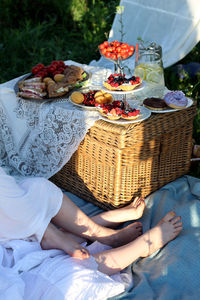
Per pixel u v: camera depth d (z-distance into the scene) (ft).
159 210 7.29
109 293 5.37
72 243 5.81
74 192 8.29
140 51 7.55
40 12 18.24
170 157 7.80
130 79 6.74
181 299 5.45
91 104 7.38
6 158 8.93
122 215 6.88
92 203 7.95
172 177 8.12
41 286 5.19
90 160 7.51
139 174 7.38
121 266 5.89
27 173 8.36
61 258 5.52
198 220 6.84
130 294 5.58
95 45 14.90
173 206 7.27
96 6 17.76
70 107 7.41
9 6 18.03
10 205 5.62
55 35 16.55
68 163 8.09
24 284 5.13
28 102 7.95
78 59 14.29
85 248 5.83
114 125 6.70
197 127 10.06
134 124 6.67
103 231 6.48
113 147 6.75
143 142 6.92
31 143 8.18
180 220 6.89
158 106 7.05
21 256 5.65
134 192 7.49
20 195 5.71
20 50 15.16
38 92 7.89
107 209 7.57
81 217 6.31
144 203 6.96
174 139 7.63
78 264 5.47
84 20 17.17
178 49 11.30
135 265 6.18
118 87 6.64
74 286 5.13
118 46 6.95
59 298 5.05
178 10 10.78
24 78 8.77
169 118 7.23
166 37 11.26
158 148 7.34
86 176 7.79
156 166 7.62
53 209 6.05
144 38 11.50
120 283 5.52
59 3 18.02
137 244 6.12
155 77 7.50
